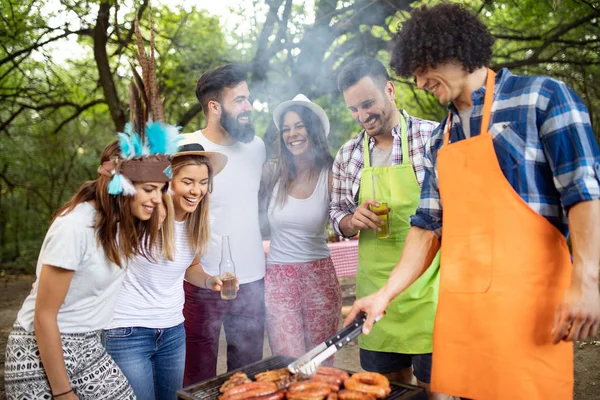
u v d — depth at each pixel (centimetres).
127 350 229
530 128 164
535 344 167
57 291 186
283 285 304
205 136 300
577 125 155
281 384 190
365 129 265
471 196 177
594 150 156
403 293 254
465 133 186
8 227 1189
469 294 179
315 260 305
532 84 166
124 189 187
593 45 817
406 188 259
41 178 1218
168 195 223
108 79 809
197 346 299
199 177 234
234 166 296
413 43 172
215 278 265
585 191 151
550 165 162
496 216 171
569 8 725
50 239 188
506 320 170
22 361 193
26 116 1191
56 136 1205
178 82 884
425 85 181
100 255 194
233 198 294
